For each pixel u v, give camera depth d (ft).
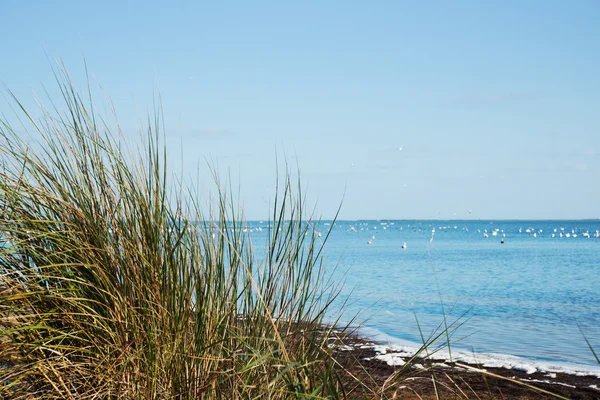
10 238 9.86
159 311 9.46
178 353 9.14
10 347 9.40
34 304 9.90
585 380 25.39
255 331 9.93
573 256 159.33
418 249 193.26
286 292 10.68
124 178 10.57
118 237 10.26
